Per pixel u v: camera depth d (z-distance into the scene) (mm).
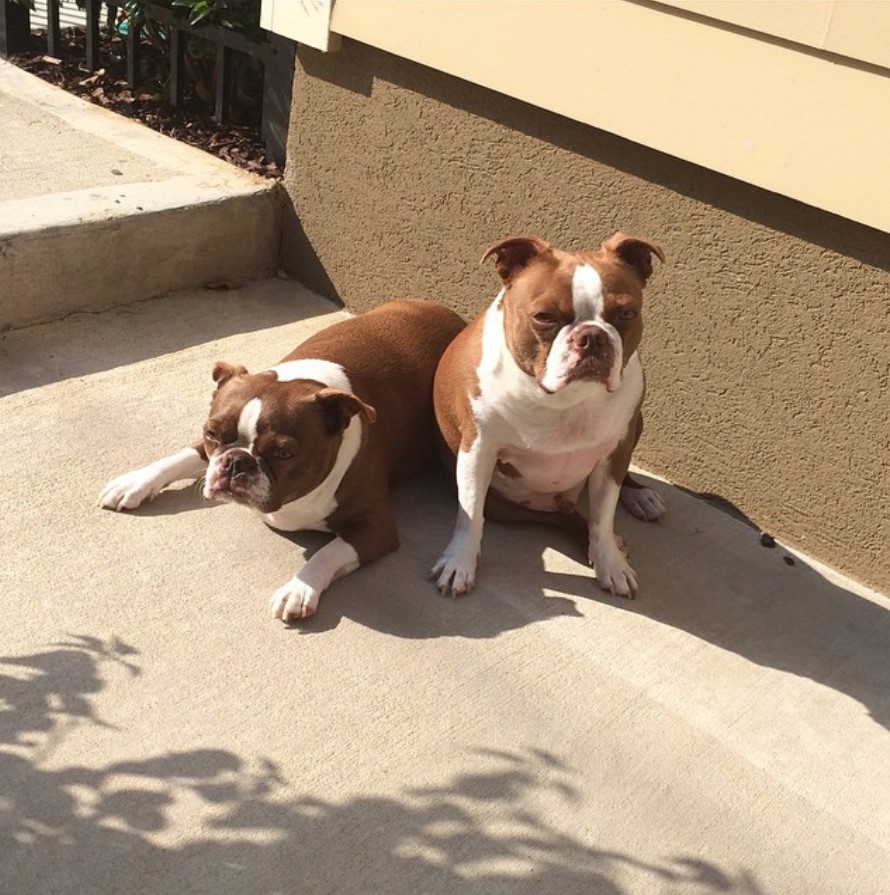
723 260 1511
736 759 1205
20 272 1751
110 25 2498
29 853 1000
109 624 1264
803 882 1080
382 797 1102
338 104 1880
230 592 1337
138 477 1453
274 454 1267
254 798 1081
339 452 1353
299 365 1428
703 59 1429
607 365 1208
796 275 1449
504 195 1719
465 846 1062
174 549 1393
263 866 1018
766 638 1387
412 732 1180
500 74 1628
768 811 1149
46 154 2031
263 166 2109
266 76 2076
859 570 1515
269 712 1181
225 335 1877
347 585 1379
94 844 1016
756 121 1406
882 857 1119
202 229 1947
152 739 1129
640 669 1309
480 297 1812
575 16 1523
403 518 1529
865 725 1274
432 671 1263
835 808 1166
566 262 1263
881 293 1385
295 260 2070
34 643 1225
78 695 1166
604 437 1360
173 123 2252
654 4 1445
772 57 1372
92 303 1866
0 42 2480
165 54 2371
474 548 1404
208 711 1171
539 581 1433
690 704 1269
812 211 1409
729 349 1543
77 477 1490
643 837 1100
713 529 1584
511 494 1498
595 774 1160
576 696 1256
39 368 1708
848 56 1306
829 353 1453
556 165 1641
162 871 1001
